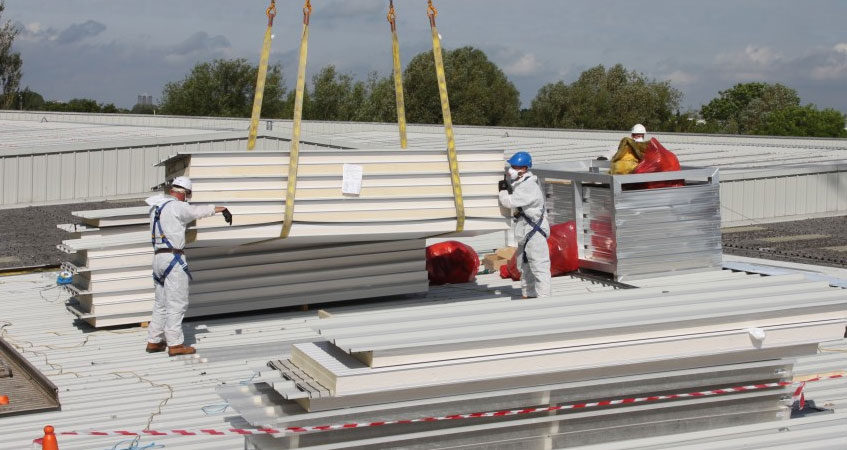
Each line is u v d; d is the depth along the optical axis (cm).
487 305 745
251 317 1198
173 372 951
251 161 1051
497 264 1502
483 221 1131
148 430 755
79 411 824
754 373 697
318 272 1216
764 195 2634
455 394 620
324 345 680
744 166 2792
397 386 598
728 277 1265
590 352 644
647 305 723
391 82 8288
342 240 1157
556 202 1418
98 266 1146
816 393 811
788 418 714
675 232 1293
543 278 1162
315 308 1241
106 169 3425
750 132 9088
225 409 806
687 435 677
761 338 677
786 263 1703
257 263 1188
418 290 1270
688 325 671
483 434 631
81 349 1064
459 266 1396
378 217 1092
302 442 600
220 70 9394
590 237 1344
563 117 8044
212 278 1169
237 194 1047
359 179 1081
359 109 8512
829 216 2725
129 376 940
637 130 1369
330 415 594
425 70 8044
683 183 1329
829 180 2714
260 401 636
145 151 3497
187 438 729
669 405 670
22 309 1303
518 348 631
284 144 3697
